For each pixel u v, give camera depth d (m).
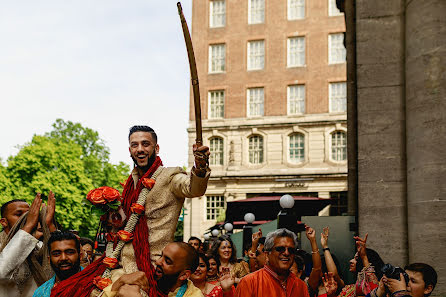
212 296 4.61
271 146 36.88
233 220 30.09
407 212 6.90
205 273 6.48
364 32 7.48
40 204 4.29
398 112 7.21
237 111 37.84
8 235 4.29
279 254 4.62
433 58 6.57
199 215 37.34
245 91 37.97
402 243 6.92
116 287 3.15
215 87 38.50
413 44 6.86
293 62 37.59
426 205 6.33
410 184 6.70
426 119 6.51
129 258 3.36
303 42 37.56
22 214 4.49
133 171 3.57
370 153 7.24
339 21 36.91
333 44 37.00
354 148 10.48
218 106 38.50
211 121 38.19
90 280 3.36
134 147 3.48
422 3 6.78
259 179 36.59
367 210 7.14
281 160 36.56
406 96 7.00
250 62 38.41
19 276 4.25
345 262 8.98
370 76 7.38
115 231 3.45
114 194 3.38
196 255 3.38
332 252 9.07
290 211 10.39
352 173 10.53
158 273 3.27
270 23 38.12
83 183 43.97
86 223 42.84
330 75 36.56
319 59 36.91
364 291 5.34
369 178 7.19
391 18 7.41
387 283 4.02
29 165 42.38
